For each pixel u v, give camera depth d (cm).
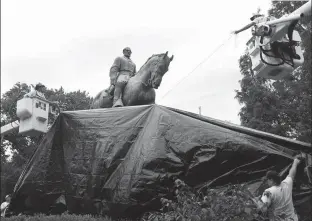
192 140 500
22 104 810
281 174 466
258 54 507
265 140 486
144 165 498
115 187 511
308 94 1909
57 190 575
